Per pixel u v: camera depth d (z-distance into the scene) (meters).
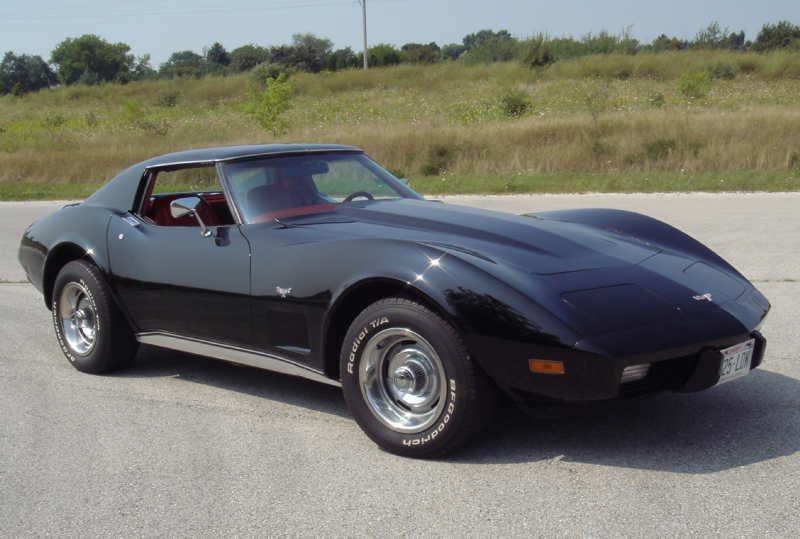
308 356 3.05
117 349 3.93
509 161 15.23
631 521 2.22
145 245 3.67
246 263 3.21
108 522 2.36
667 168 14.27
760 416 3.07
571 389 2.45
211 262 3.36
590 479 2.53
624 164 14.76
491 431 3.00
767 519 2.21
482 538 2.15
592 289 2.67
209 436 3.07
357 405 2.88
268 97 19.86
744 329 2.67
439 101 28.08
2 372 4.07
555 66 35.34
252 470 2.72
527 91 28.58
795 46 38.75
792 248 6.93
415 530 2.22
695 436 2.88
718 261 3.31
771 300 5.08
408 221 3.29
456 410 2.60
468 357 2.56
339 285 2.85
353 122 22.45
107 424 3.25
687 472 2.56
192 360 4.29
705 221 8.73
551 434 2.95
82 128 27.23
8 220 10.95
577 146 15.39
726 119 16.12
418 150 16.20
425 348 2.67
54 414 3.39
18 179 16.80
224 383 3.81
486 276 2.61
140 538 2.24
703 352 2.57
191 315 3.49
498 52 43.78
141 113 27.08
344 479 2.61
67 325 4.14
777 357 3.88
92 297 3.88
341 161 3.96
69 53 86.88
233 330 3.32
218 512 2.39
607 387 2.41
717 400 3.28
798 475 2.50
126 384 3.84
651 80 30.05
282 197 3.55
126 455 2.90
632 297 2.66
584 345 2.39
